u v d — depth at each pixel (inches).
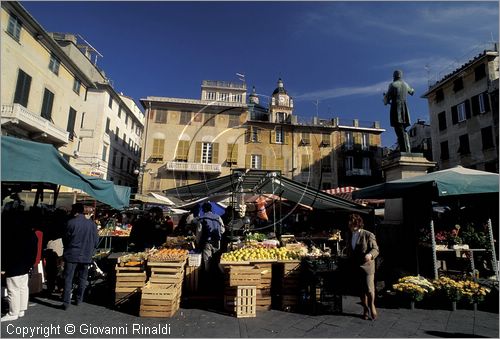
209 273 225.3
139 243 279.1
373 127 1406.3
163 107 1152.2
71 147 837.2
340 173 1286.9
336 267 200.8
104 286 236.8
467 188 214.4
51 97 740.0
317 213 503.2
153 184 1093.1
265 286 203.8
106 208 500.4
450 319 182.1
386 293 225.9
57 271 238.2
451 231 264.5
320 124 1327.5
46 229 263.7
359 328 166.9
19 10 611.5
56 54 753.6
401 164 326.6
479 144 959.0
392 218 318.0
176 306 194.4
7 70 594.6
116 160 1291.8
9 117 569.0
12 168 176.6
